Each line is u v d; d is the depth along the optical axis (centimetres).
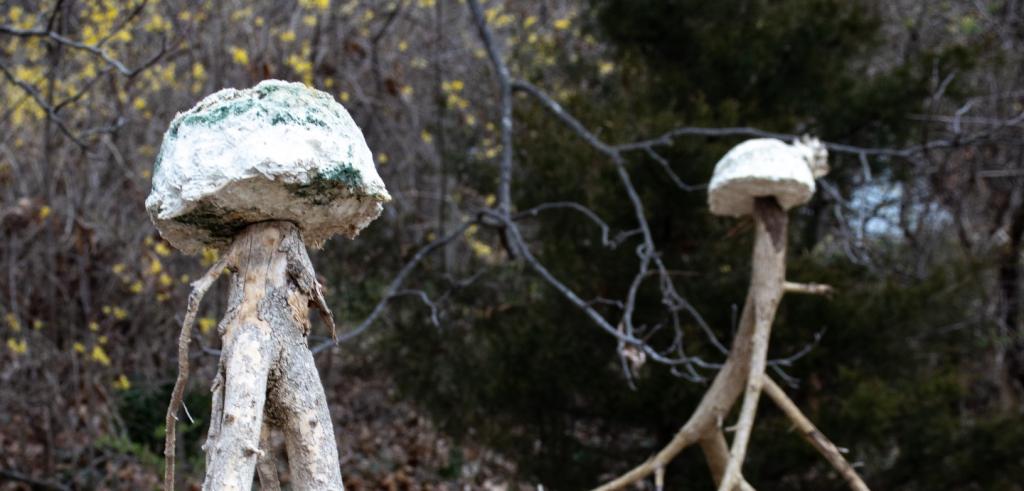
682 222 675
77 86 743
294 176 176
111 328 731
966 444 654
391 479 891
